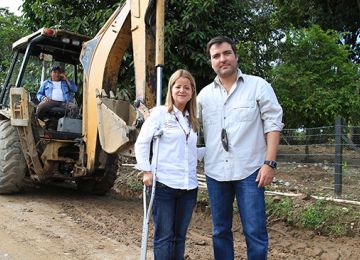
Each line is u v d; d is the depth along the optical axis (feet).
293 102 32.17
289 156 27.71
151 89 16.46
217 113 11.28
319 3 54.19
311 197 19.76
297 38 34.63
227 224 11.57
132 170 28.14
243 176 10.97
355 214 17.65
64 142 21.68
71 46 23.06
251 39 33.30
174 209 11.29
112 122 17.31
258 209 10.84
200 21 27.89
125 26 18.44
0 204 20.49
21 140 21.72
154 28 16.61
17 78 22.70
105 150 17.70
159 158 11.00
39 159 21.66
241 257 14.94
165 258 11.11
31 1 33.53
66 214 19.35
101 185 23.48
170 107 11.22
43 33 21.17
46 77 23.79
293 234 17.78
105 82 19.10
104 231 16.99
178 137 11.07
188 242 16.35
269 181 10.68
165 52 27.40
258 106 11.02
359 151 23.39
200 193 21.45
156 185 11.00
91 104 19.83
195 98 11.40
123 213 19.99
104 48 19.34
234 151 11.02
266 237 10.94
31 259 13.70
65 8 31.40
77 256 14.16
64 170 22.52
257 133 11.03
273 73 33.53
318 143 24.88
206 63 27.99
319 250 15.96
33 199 21.99
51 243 15.31
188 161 11.21
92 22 30.32
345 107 32.17
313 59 34.37
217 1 28.99
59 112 22.16
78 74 24.93
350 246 16.22
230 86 11.27
